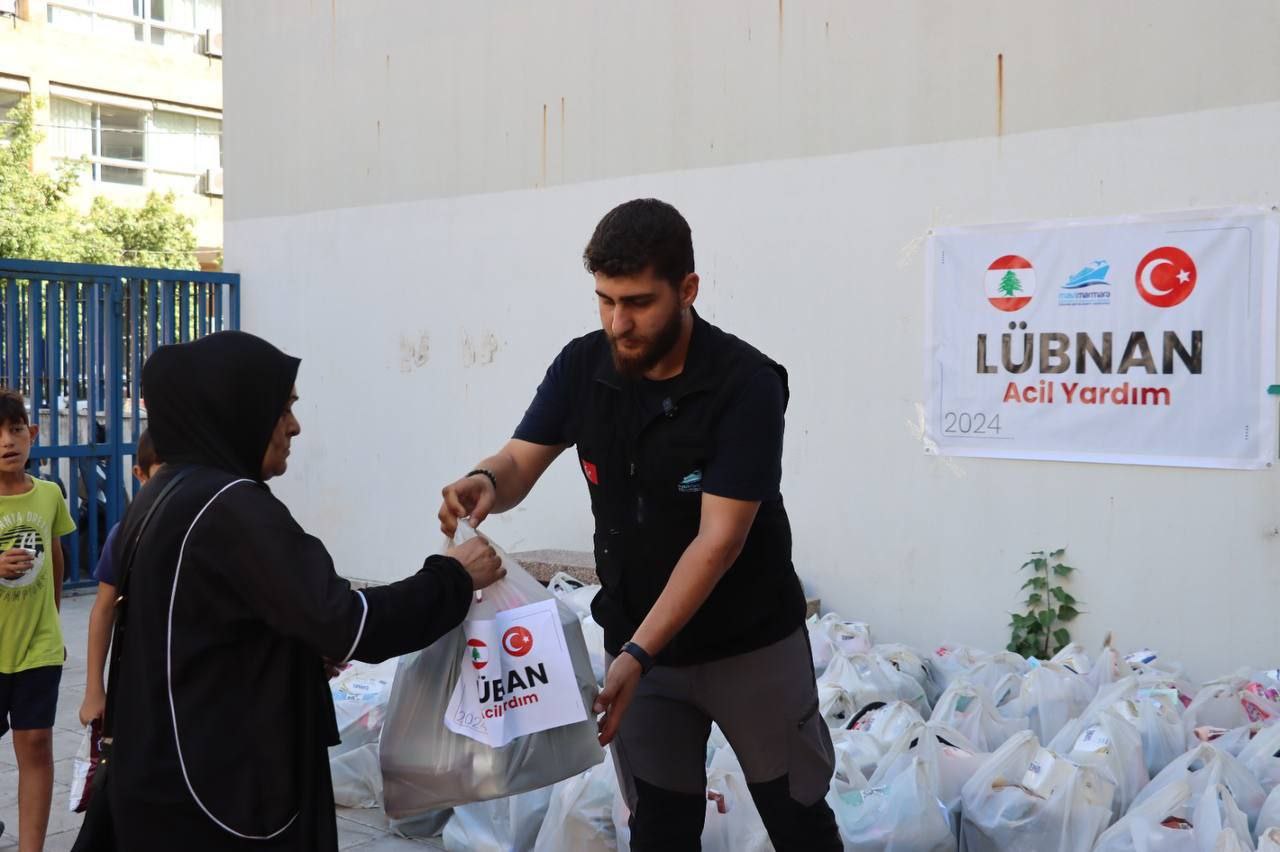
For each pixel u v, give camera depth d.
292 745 2.22
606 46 7.15
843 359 6.27
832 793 3.62
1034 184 5.65
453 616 2.33
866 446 6.20
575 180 7.34
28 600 3.88
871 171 6.14
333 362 8.69
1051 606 5.63
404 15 8.16
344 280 8.62
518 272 7.66
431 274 8.10
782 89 6.43
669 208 2.52
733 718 2.77
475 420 7.93
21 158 19.08
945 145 5.91
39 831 3.86
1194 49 5.23
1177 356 5.29
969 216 5.84
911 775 3.60
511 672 2.54
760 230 6.53
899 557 6.10
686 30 6.79
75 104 24.73
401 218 8.25
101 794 2.27
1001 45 5.73
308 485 8.85
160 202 21.78
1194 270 5.24
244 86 9.16
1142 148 5.36
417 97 8.12
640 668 2.46
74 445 8.88
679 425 2.60
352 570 8.60
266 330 9.12
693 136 6.79
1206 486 5.25
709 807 3.54
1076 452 5.56
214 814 2.16
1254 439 5.12
